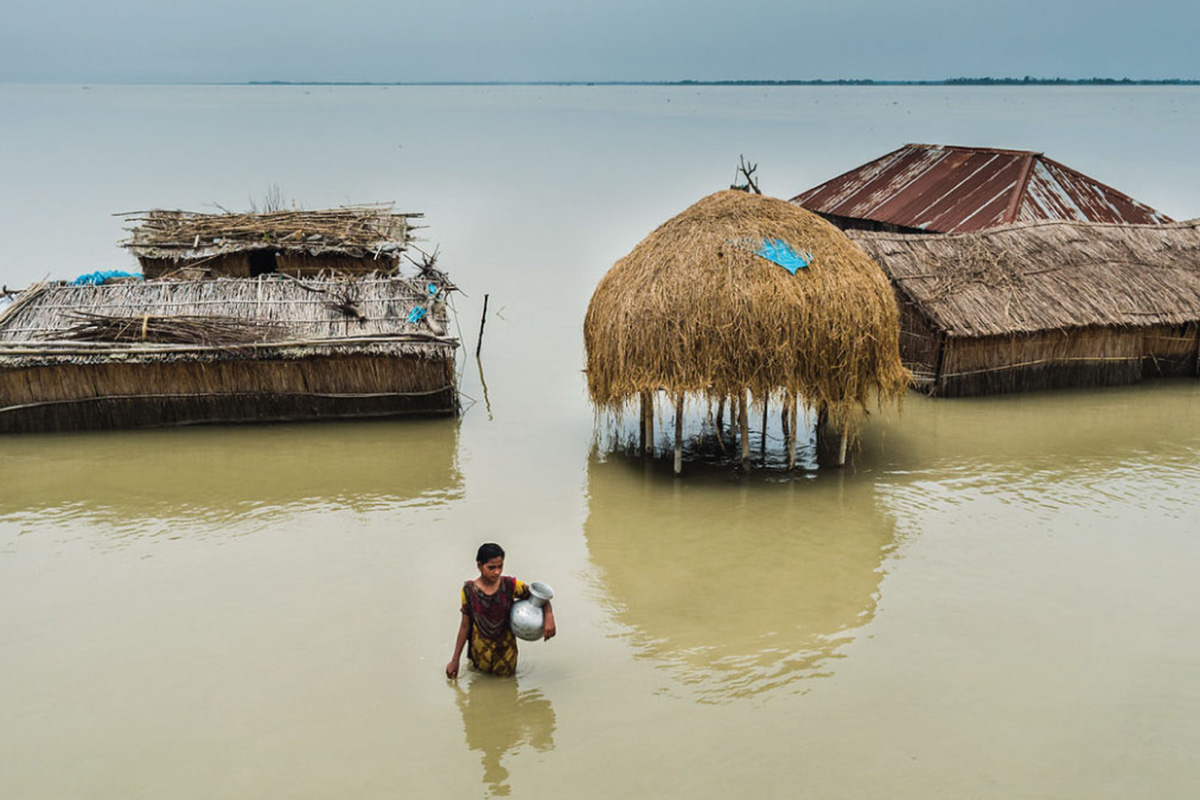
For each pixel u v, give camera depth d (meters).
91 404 17.02
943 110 174.62
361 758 8.87
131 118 124.81
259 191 48.38
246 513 14.14
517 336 24.58
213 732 9.23
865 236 20.16
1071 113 152.75
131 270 29.06
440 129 108.38
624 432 17.56
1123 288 19.58
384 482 15.29
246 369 17.16
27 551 12.88
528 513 14.15
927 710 9.49
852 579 12.10
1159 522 13.59
